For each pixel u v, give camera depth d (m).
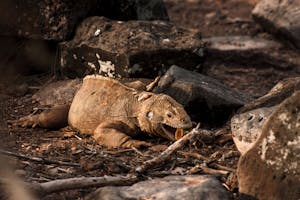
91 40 14.39
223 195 8.70
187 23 22.50
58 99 13.95
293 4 19.58
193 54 14.14
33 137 12.05
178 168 10.34
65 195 9.26
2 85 14.88
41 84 14.91
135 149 11.12
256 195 8.60
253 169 8.66
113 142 11.42
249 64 18.12
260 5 20.56
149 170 10.15
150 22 14.77
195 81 12.97
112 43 14.10
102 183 9.27
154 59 13.89
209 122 12.72
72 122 12.32
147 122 11.64
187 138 10.48
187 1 24.50
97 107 12.09
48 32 14.77
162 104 11.56
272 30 19.86
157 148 11.28
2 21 14.88
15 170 9.92
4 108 13.70
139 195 8.71
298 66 17.97
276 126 8.53
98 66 14.16
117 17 16.09
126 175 9.96
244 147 10.18
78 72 14.54
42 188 8.86
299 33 18.77
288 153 8.41
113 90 12.20
